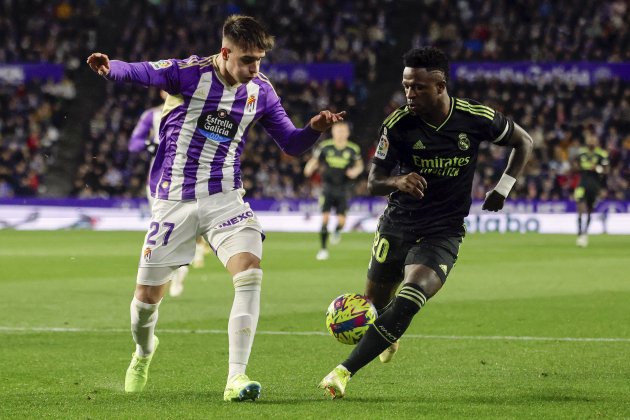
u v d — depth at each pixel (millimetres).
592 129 63344
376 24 71875
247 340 12164
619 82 67188
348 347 17344
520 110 65375
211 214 12672
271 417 10961
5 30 72375
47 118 69125
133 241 49406
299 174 63406
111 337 18531
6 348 17094
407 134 12750
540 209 59469
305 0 72312
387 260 13242
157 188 12875
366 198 61312
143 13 72688
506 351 16797
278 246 46719
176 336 18750
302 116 68000
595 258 39312
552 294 26453
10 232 57906
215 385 13562
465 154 12820
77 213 62156
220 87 12578
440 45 69438
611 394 12664
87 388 13289
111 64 11812
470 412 11352
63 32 72500
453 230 13016
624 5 69625
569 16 69688
